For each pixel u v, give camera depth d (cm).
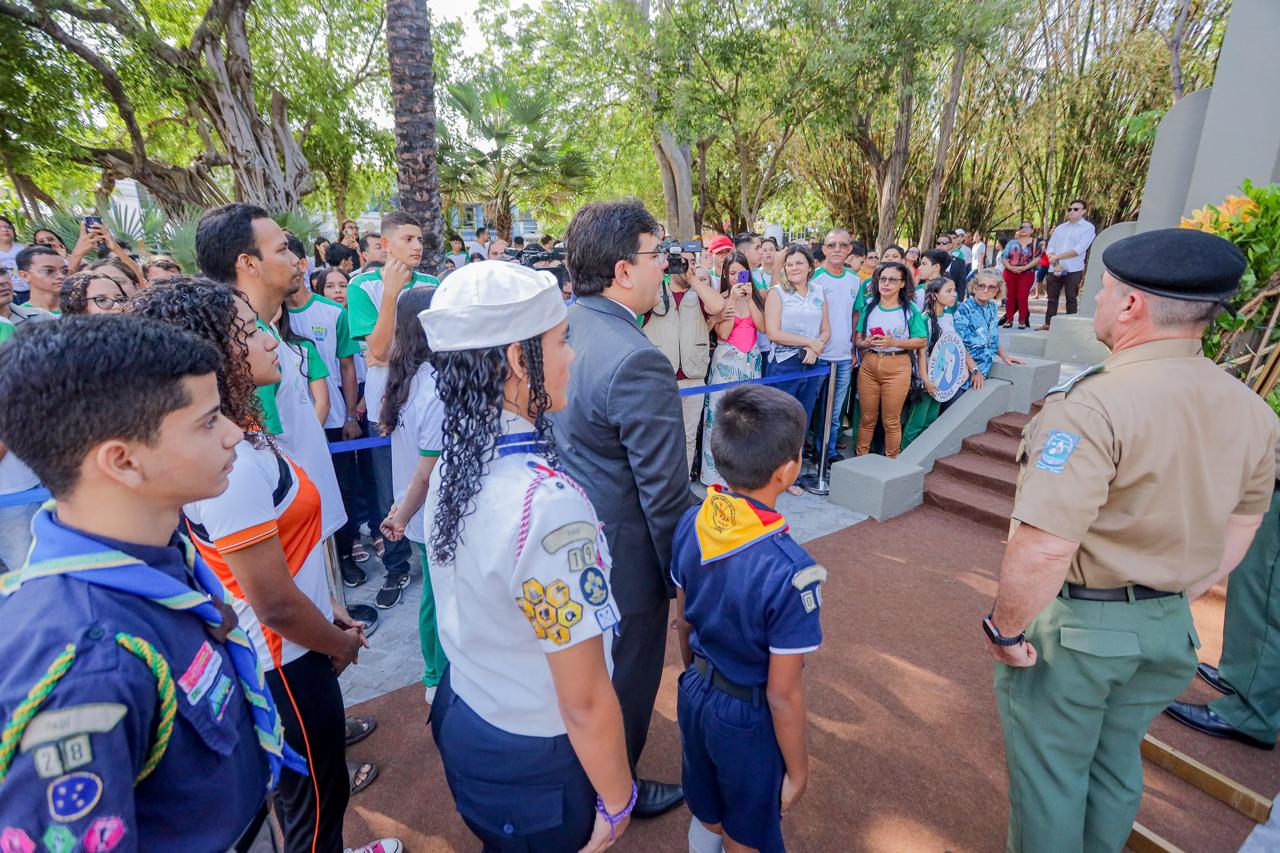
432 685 284
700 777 183
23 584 83
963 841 224
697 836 197
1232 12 480
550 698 120
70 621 79
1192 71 1324
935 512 488
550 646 109
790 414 162
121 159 1305
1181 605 169
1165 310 153
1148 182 629
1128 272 156
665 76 1384
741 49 1320
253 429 153
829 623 348
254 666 111
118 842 78
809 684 301
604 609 112
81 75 1178
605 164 1969
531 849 126
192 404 90
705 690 176
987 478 494
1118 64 1453
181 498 92
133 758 83
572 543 109
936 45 1252
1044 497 154
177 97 1243
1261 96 474
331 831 176
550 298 114
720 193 2264
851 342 548
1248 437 159
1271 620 249
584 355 186
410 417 264
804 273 509
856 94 1351
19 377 80
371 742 268
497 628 115
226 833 101
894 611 359
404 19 511
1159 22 1384
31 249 422
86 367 80
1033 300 1538
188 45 1261
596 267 189
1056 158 1659
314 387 346
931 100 1694
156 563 93
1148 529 157
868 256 777
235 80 1250
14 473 276
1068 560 155
